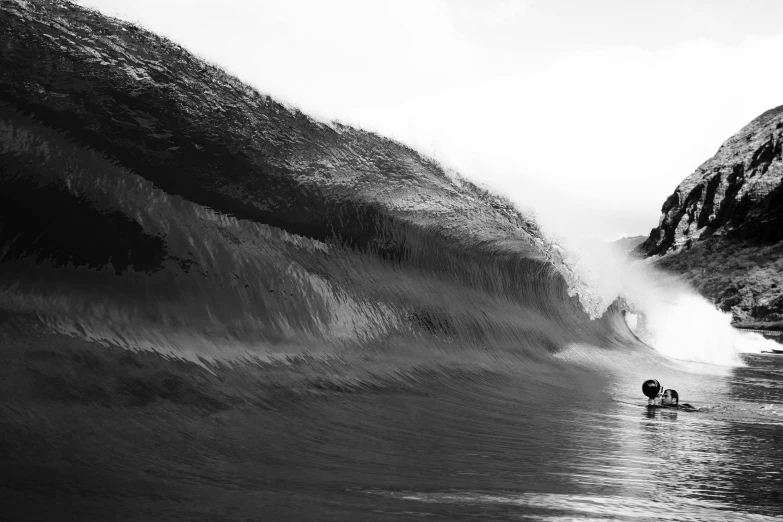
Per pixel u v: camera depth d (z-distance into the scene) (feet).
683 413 26.94
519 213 44.75
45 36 25.88
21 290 19.21
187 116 28.40
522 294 45.80
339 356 26.00
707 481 14.98
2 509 9.35
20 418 13.33
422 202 37.47
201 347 20.79
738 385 41.34
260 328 24.43
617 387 35.17
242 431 15.90
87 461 12.10
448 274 39.34
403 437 17.84
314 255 30.53
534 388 31.09
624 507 12.19
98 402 15.21
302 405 19.63
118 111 26.48
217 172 28.53
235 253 26.32
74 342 17.63
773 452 19.16
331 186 33.06
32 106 24.48
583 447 18.47
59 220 22.13
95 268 21.66
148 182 25.82
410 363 28.89
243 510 10.26
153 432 14.47
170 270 23.65
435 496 12.03
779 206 335.88
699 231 396.98
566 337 46.98
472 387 28.68
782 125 381.19
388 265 35.17
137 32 28.17
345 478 13.01
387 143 36.47
